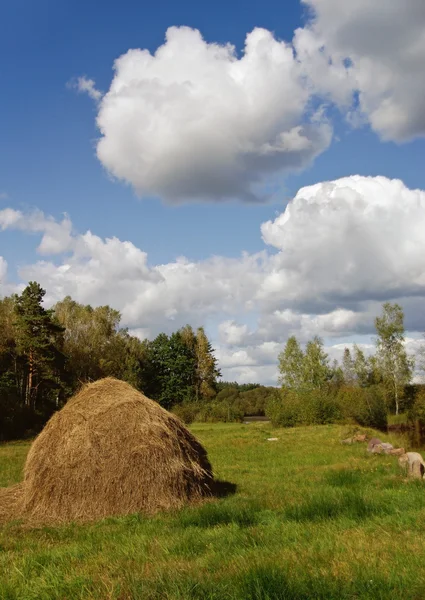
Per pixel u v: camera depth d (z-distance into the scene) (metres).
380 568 5.69
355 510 9.20
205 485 12.68
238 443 29.41
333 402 49.12
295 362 69.62
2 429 43.62
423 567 5.68
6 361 56.50
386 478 14.26
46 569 6.32
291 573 5.55
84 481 11.09
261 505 10.54
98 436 11.59
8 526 10.14
